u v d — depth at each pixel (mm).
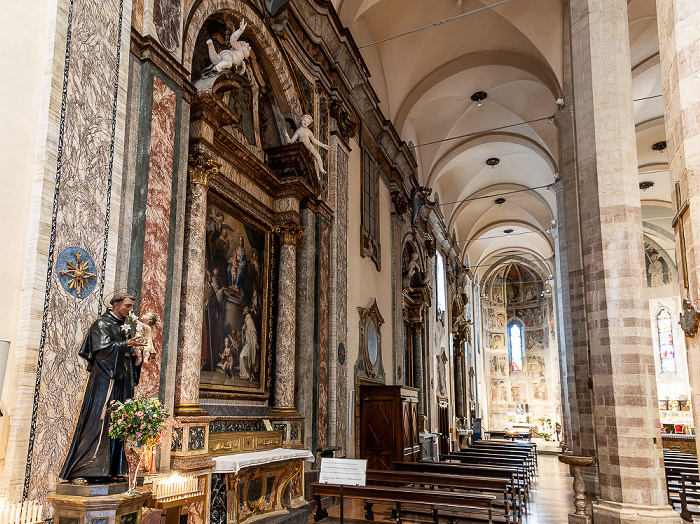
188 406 5926
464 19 13023
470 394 26922
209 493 5855
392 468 11250
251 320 8203
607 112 8094
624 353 7512
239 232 8062
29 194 4164
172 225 5723
